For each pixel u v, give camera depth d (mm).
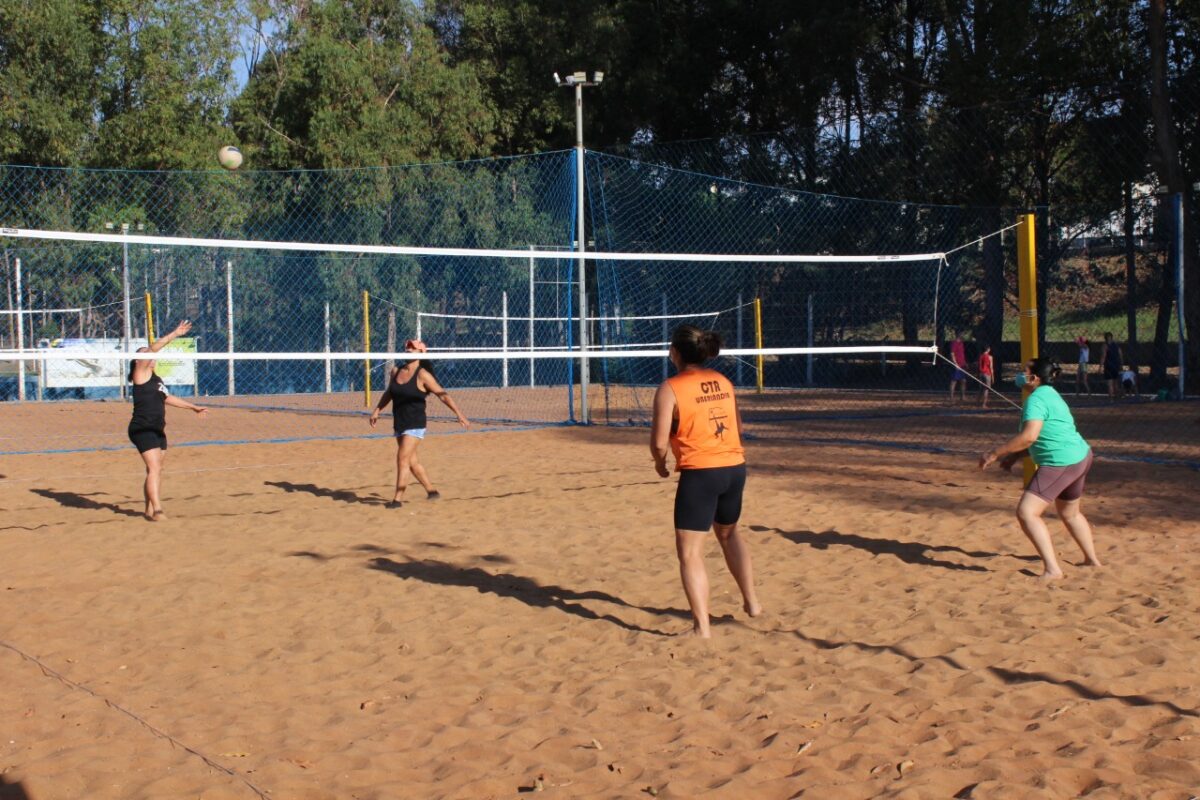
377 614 6141
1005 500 9688
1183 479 10953
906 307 28109
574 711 4559
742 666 5129
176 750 4113
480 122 32781
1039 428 6727
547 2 33781
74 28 27328
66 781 3812
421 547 7965
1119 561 7227
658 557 7555
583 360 18016
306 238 29375
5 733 4312
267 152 31234
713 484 5543
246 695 4809
